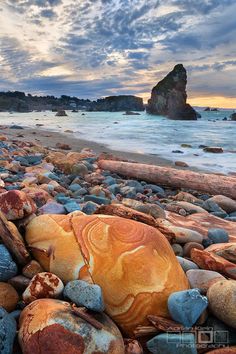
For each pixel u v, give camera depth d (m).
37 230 2.67
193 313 1.99
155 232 2.54
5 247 2.45
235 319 2.02
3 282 2.27
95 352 1.74
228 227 4.45
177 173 7.48
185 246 3.40
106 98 113.50
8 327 1.79
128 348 1.94
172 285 2.20
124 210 3.36
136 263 2.22
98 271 2.24
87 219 2.63
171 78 59.53
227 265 2.77
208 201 5.85
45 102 125.44
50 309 1.88
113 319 2.11
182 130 26.66
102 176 7.50
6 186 5.06
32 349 1.72
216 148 14.09
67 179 6.91
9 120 42.22
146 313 2.08
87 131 24.31
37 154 10.35
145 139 19.22
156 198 6.26
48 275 2.20
